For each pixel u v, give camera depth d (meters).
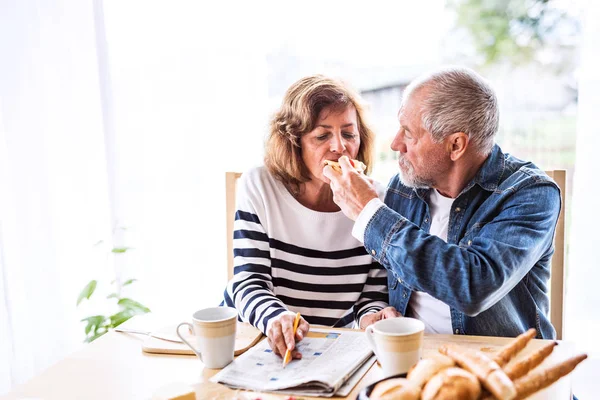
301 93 1.33
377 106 2.32
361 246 1.38
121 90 2.27
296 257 1.37
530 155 2.19
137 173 2.30
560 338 1.40
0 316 2.16
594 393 1.92
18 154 2.16
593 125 1.85
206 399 0.84
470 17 2.44
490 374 0.64
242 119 2.23
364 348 1.02
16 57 2.13
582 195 1.88
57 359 2.27
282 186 1.39
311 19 2.29
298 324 1.08
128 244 2.33
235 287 1.29
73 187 2.25
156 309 2.33
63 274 2.26
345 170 1.22
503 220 1.20
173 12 2.22
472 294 1.08
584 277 1.90
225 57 2.21
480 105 1.21
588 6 1.84
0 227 2.15
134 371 0.97
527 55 2.25
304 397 0.85
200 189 2.27
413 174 1.29
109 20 2.23
